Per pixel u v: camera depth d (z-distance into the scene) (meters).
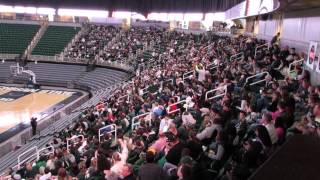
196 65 19.98
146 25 48.62
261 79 13.77
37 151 16.72
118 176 7.91
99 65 43.00
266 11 14.88
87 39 47.03
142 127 11.92
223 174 6.74
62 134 19.58
